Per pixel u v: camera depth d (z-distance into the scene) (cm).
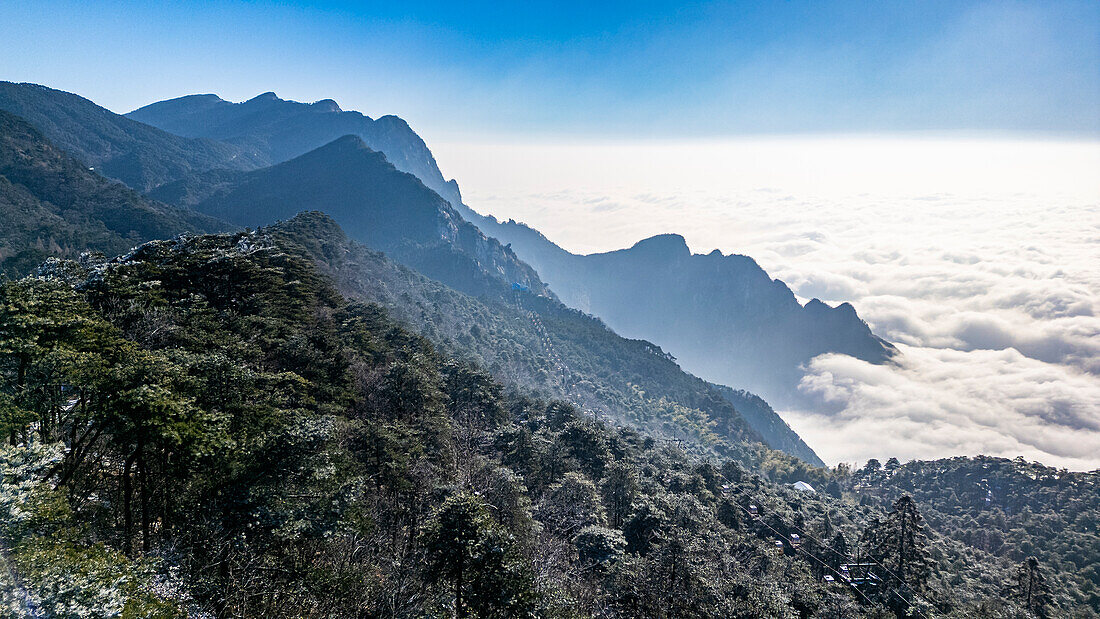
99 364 2361
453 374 6988
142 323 4122
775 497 9362
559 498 4825
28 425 2358
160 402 2134
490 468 4503
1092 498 12319
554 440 6266
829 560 6022
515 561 2533
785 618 3234
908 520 5512
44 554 1576
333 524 2423
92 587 1553
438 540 2489
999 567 8431
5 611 1407
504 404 7969
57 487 2127
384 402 4838
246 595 2016
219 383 2945
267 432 2623
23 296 2809
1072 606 7338
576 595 3188
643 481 6612
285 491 2425
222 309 5378
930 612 4762
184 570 2003
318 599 2212
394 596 2372
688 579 3347
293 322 5550
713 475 8469
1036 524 11444
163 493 2402
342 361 4747
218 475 2364
